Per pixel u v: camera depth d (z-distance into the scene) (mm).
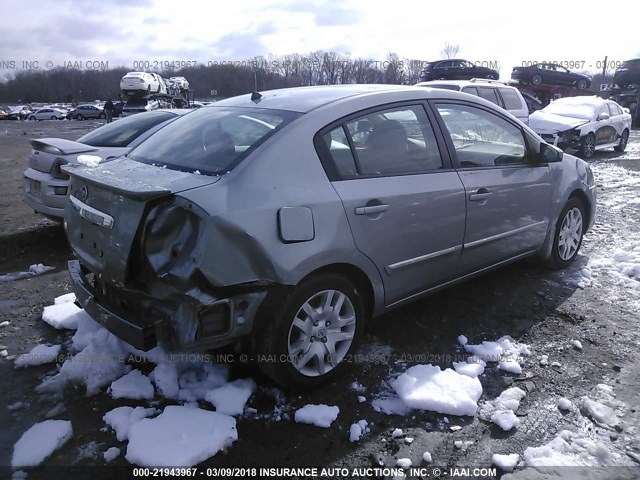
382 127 3248
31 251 5629
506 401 2854
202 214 2426
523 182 4043
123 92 33969
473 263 3773
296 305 2746
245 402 2805
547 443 2545
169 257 2482
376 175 3105
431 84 11664
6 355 3344
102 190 2730
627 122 15422
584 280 4562
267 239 2566
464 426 2672
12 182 10469
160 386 2924
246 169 2674
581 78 28812
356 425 2637
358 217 2936
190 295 2438
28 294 4375
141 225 2506
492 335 3609
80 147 5547
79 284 3045
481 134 3855
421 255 3340
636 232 6234
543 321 3816
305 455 2461
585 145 13438
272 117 3066
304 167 2822
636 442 2547
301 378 2852
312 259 2729
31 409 2795
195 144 3104
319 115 3006
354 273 3059
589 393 2943
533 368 3199
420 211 3254
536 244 4391
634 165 12430
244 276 2529
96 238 2775
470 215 3592
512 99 12250
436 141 3506
